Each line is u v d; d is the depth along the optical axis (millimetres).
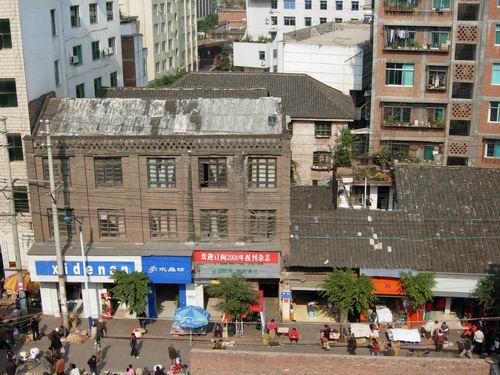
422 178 45406
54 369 36031
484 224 42719
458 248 41531
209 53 139500
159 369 34969
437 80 54844
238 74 65125
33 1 45156
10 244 45938
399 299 42031
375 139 56969
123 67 82062
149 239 42250
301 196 50156
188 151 40281
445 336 39031
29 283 43375
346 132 57531
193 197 41250
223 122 41844
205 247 41750
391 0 53688
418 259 41125
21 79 43312
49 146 37312
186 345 39719
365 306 39656
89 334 40656
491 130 54938
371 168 51594
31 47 44719
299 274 41750
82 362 37656
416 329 39719
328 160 60625
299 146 60625
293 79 63750
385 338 39812
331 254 41562
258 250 41156
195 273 41812
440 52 53906
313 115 59312
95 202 41625
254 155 40500
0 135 43906
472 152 55688
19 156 44469
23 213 45062
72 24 56312
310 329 41250
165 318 42875
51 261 41125
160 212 41875
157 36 104750
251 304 40688
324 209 47406
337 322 42062
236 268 41562
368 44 75188
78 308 43562
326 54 73562
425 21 53625
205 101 43312
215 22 172125
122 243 42188
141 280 40312
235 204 41250
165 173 41281
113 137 40312
